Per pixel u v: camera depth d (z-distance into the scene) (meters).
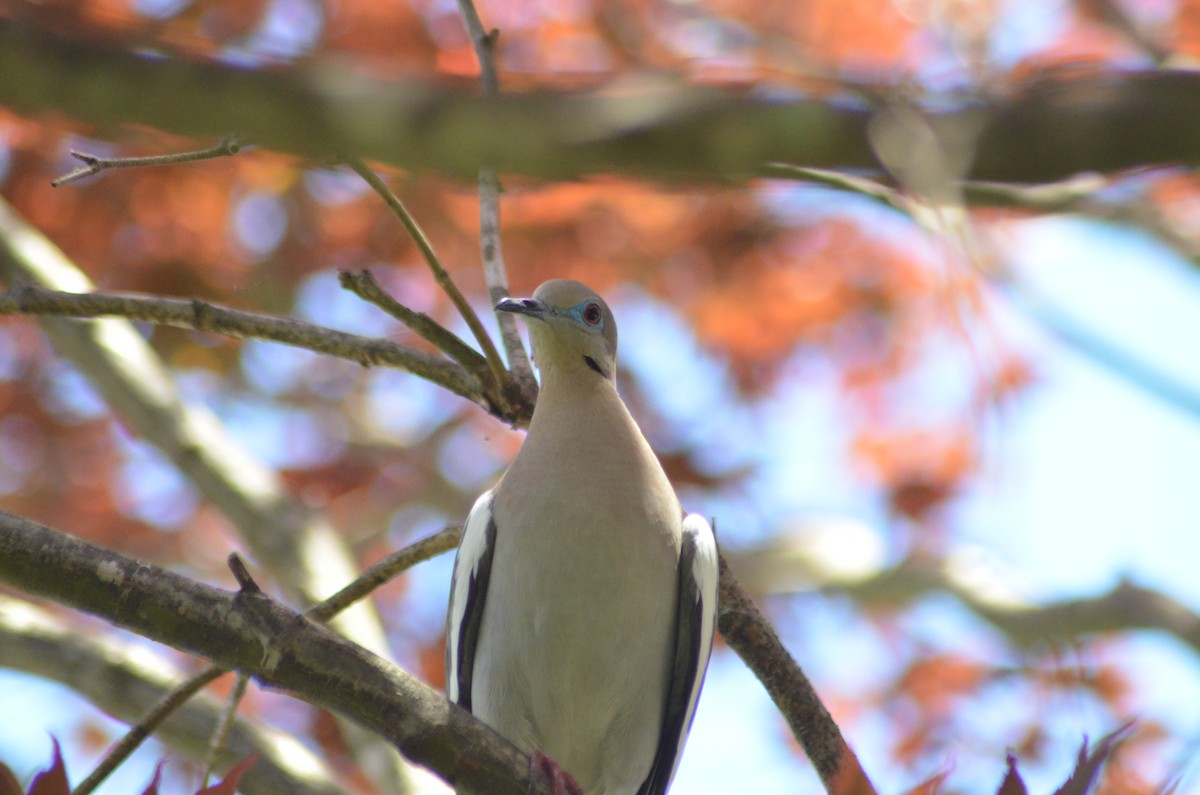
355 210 15.41
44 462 17.78
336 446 19.11
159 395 14.11
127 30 4.94
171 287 15.67
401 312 8.23
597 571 8.33
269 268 15.76
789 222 15.65
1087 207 7.51
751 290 16.19
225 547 18.44
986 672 16.31
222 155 6.94
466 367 8.49
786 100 4.87
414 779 12.18
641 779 8.99
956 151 4.50
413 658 18.17
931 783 6.18
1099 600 15.09
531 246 15.51
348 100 4.93
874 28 11.90
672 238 15.65
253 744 10.84
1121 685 14.93
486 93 5.02
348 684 6.06
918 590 17.02
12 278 13.06
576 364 9.29
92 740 16.27
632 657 8.46
